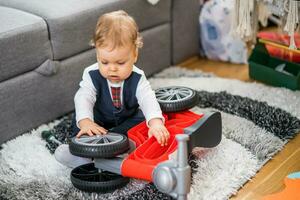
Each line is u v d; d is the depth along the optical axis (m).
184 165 1.03
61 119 1.75
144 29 2.01
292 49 1.80
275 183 1.34
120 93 1.42
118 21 1.29
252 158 1.44
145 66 2.05
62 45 1.66
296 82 1.89
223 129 1.61
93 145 1.21
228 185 1.30
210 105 1.79
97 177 1.29
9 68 1.52
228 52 2.25
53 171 1.40
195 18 2.26
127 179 1.29
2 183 1.35
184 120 1.43
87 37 1.73
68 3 1.70
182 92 1.51
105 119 1.49
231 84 1.98
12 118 1.57
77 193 1.29
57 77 1.68
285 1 1.68
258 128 1.61
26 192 1.30
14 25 1.53
